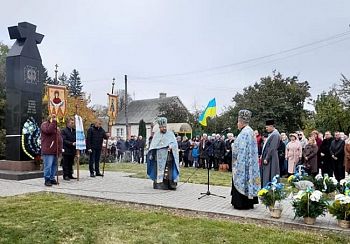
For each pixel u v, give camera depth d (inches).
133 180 496.7
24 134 510.3
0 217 274.8
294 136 547.8
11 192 383.9
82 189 406.6
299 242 226.1
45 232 237.3
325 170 506.0
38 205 318.0
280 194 283.0
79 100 1222.9
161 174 417.7
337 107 992.9
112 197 357.4
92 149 527.2
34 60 535.5
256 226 264.1
